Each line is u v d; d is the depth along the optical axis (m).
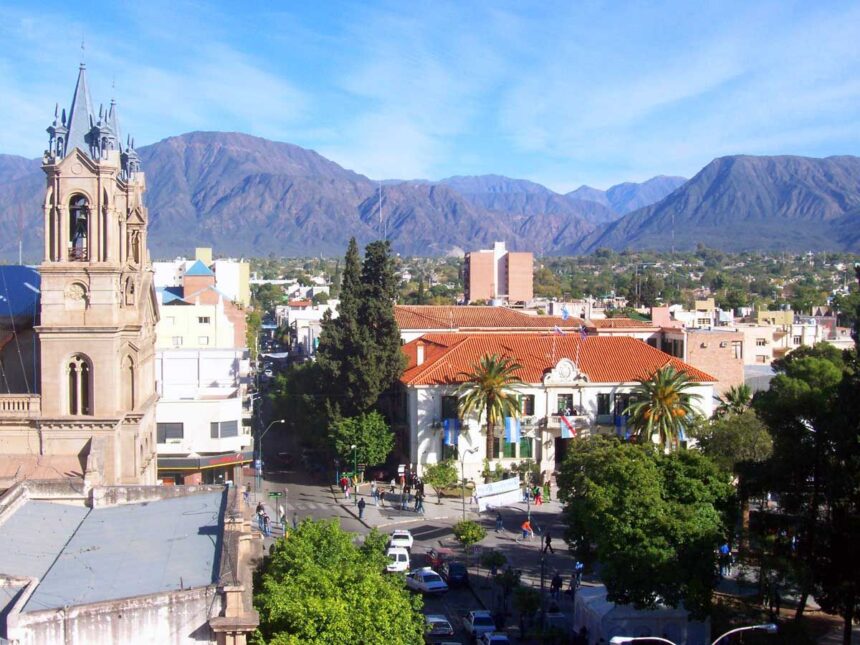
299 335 172.12
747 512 68.12
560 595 60.94
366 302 94.19
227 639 29.50
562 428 90.38
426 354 101.69
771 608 55.72
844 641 51.34
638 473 52.22
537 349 97.19
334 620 32.72
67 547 39.31
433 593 60.34
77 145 57.09
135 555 37.25
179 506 44.84
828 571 51.06
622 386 92.50
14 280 63.69
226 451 88.94
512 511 82.19
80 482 46.59
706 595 49.72
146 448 64.00
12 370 61.41
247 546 36.50
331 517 77.88
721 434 70.31
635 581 48.81
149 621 29.86
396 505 82.88
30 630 28.92
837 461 52.25
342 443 88.25
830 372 97.69
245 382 119.88
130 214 63.97
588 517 52.44
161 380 104.81
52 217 56.41
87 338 56.44
